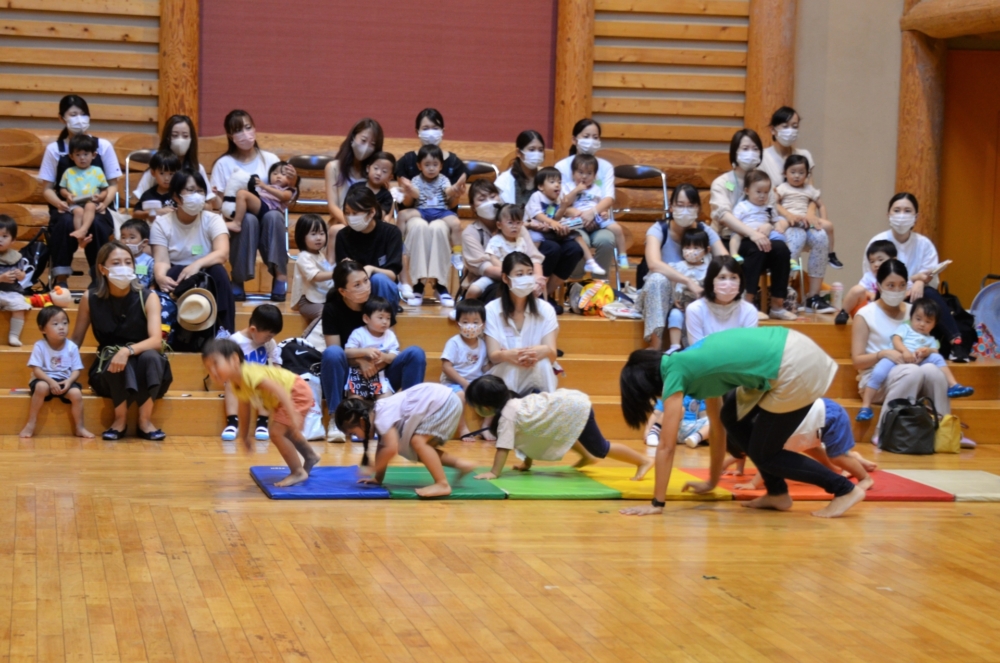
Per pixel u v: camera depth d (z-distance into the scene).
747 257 7.48
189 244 6.89
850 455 5.27
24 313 6.65
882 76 9.55
